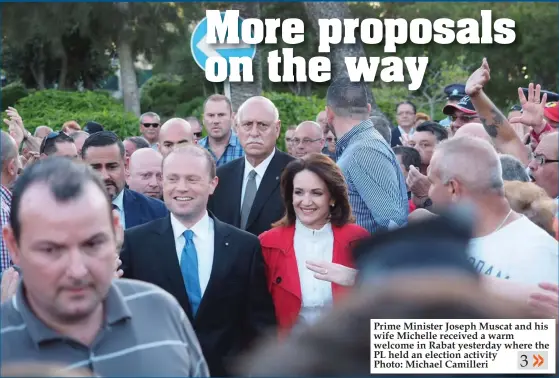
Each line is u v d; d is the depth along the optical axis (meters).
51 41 24.33
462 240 1.32
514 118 5.29
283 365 1.29
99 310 2.16
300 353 1.29
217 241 3.98
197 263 3.97
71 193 1.99
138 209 5.14
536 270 2.96
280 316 4.08
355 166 4.82
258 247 4.05
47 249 1.98
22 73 27.50
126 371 2.15
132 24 22.42
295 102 13.16
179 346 2.25
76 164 2.07
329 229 4.20
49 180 2.00
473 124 5.39
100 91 25.94
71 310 2.01
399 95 20.14
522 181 3.84
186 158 3.99
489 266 2.97
